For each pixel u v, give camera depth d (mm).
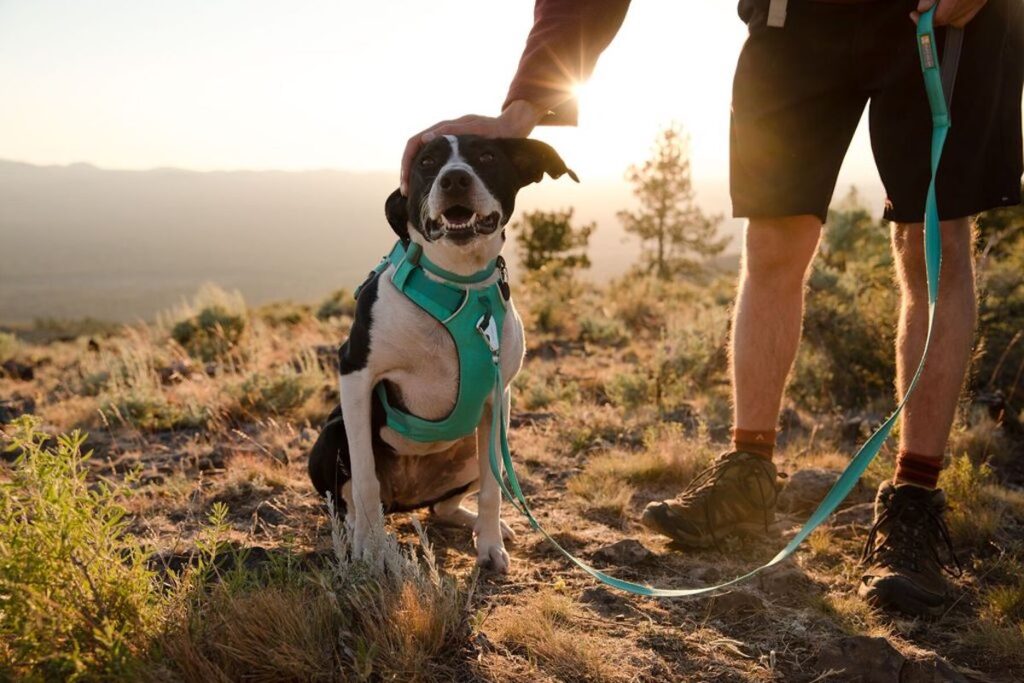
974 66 2848
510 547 3443
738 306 3473
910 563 2904
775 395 3400
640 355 9117
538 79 3137
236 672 2227
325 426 3516
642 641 2572
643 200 38688
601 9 3148
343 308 15320
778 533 3525
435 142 3164
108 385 7168
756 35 3254
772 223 3299
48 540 2266
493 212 3078
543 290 13930
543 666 2375
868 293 7637
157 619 2305
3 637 2117
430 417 3244
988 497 3852
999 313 6711
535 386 6691
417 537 3654
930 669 2312
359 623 2500
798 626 2680
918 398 3061
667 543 3447
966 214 2910
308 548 3383
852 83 3137
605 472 4398
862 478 4117
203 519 3857
